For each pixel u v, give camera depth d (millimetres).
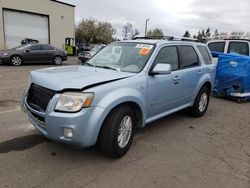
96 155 3822
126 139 3877
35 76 3812
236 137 4918
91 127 3273
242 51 9367
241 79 7887
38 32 28594
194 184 3217
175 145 4375
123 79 3777
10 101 6648
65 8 30906
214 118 6113
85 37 57219
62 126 3195
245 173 3555
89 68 4332
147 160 3775
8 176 3178
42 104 3490
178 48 5117
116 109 3609
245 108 7324
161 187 3117
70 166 3490
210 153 4133
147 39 5129
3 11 25062
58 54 17750
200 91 5859
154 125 5363
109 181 3186
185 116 6113
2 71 12602
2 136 4348
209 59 6324
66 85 3275
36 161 3574
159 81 4387
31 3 27203
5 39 25672
